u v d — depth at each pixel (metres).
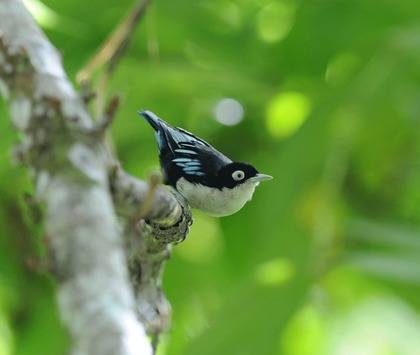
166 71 14.75
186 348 11.59
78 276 4.19
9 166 13.80
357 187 14.55
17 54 5.32
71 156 4.79
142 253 7.38
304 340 11.95
